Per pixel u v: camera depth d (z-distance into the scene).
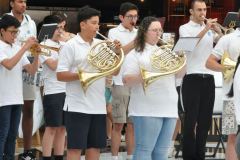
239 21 10.99
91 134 9.41
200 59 11.71
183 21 18.02
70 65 9.37
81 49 9.38
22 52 10.42
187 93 11.70
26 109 12.22
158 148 9.75
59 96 11.49
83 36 9.44
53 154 12.38
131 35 12.31
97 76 9.08
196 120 11.77
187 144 11.73
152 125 9.52
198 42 11.16
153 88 9.51
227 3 17.59
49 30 11.16
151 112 9.51
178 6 18.05
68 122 9.34
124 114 12.37
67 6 17.89
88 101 9.31
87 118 9.30
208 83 11.77
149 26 9.65
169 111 9.59
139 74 9.55
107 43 9.31
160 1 18.23
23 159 12.23
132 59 9.65
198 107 11.73
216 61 10.96
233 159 10.96
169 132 9.71
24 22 12.01
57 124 11.53
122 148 14.16
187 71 11.71
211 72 11.83
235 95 8.41
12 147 11.15
